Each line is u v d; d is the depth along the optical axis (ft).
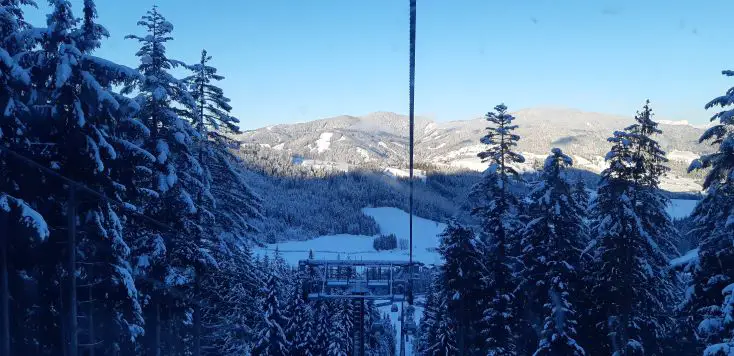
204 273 80.12
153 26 72.28
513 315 92.32
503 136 93.15
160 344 83.10
